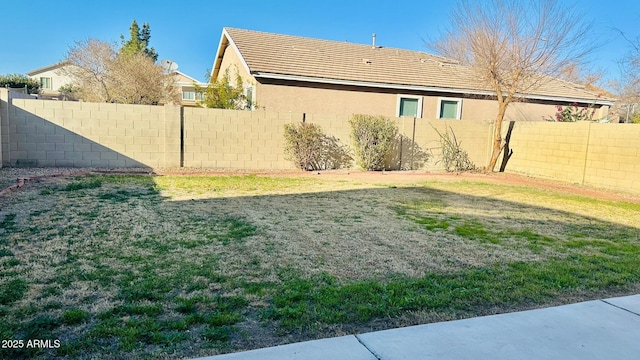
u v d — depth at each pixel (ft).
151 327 9.95
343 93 51.67
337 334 10.18
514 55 44.88
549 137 43.91
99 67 80.07
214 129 40.52
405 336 10.17
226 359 8.82
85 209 21.97
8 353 8.68
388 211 24.63
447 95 56.80
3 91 34.40
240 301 11.56
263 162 42.47
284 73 48.01
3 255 14.51
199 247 16.30
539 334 10.57
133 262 14.37
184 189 29.53
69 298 11.36
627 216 26.11
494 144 48.08
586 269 15.44
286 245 17.02
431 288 13.10
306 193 30.12
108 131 37.68
